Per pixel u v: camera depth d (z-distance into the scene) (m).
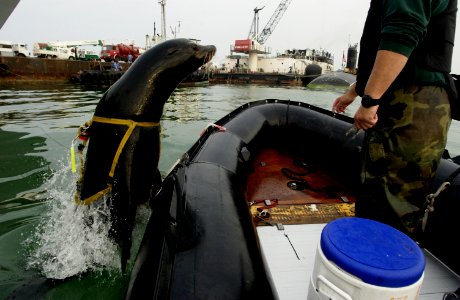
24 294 2.35
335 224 1.39
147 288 1.59
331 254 1.24
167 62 2.70
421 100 1.65
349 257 1.19
